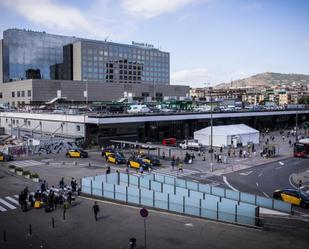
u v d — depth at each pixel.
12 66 154.62
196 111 96.88
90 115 73.25
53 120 83.94
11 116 102.19
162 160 59.19
